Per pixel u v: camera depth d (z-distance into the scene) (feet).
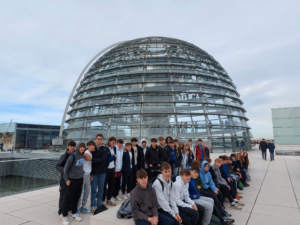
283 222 17.95
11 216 18.85
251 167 51.49
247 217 19.36
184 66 90.48
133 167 27.30
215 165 24.35
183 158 33.58
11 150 101.91
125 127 74.90
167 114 77.36
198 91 83.46
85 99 90.48
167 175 14.93
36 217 18.70
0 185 29.71
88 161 21.03
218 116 81.35
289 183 33.19
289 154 84.02
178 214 14.88
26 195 26.21
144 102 77.10
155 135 72.74
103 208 18.71
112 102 80.02
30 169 34.22
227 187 22.94
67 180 17.38
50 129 184.03
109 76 88.48
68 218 18.92
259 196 26.53
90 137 75.87
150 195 14.08
